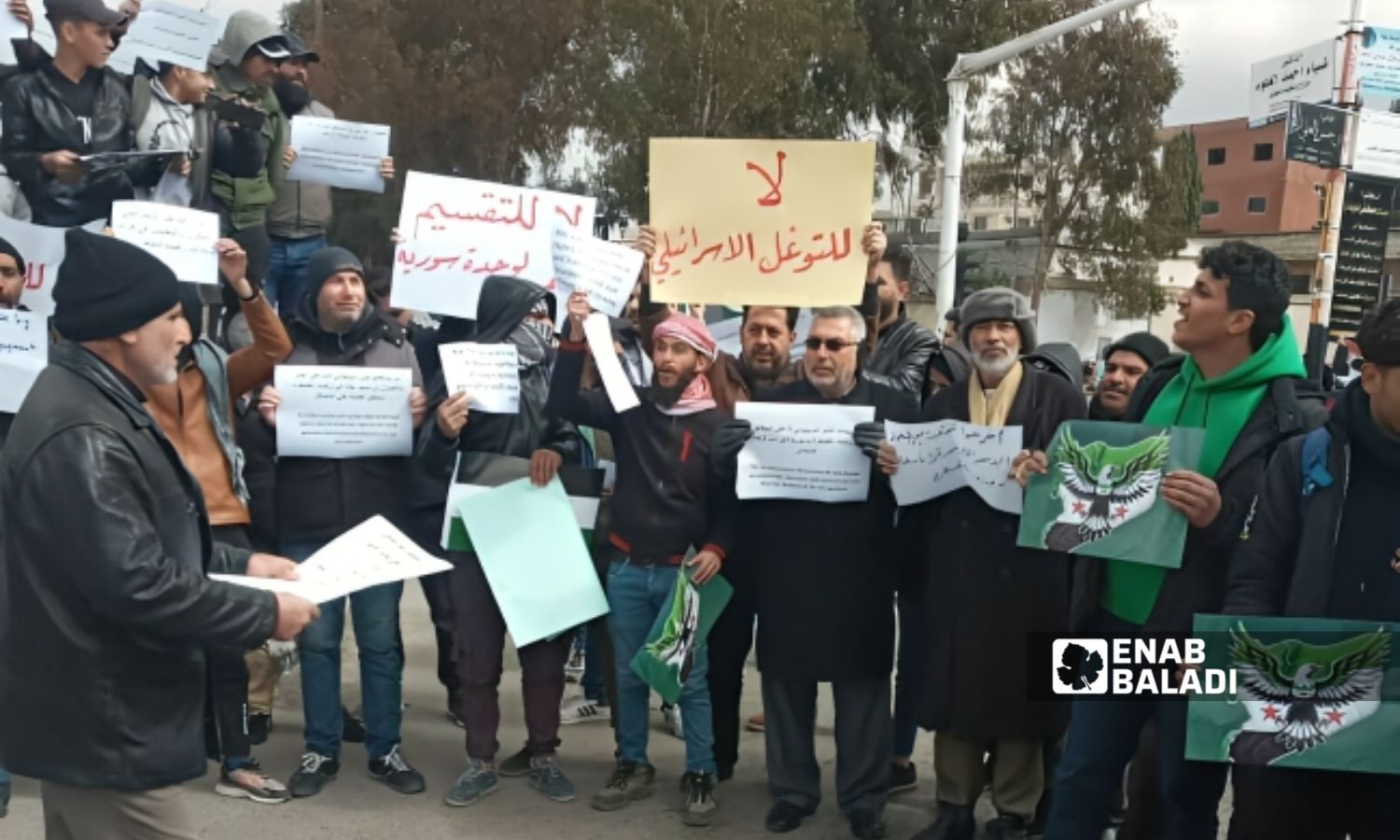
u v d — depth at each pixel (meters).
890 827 3.92
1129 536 2.82
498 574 3.88
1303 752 2.32
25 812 3.82
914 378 4.50
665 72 18.88
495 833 3.79
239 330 5.24
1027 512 2.99
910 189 27.45
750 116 20.45
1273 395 2.73
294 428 3.97
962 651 3.48
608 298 3.91
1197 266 2.83
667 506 3.90
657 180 3.81
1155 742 3.23
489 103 17.80
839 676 3.68
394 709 4.16
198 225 3.85
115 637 2.16
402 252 4.38
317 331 4.15
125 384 2.27
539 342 4.38
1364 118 10.41
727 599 3.88
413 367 4.32
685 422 3.91
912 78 23.70
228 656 3.94
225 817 3.84
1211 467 2.77
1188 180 25.88
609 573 4.01
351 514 4.05
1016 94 24.70
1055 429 3.41
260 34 5.46
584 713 5.15
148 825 2.26
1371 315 2.25
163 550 2.21
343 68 16.95
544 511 4.00
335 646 4.12
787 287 3.78
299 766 4.36
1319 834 2.43
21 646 2.15
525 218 4.47
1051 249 25.92
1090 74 24.28
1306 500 2.39
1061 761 3.14
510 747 4.68
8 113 4.35
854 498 3.62
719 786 4.33
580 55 19.03
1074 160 25.19
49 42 4.77
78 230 2.24
